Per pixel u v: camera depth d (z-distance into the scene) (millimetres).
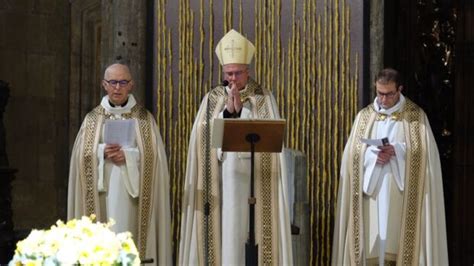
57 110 12773
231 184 8508
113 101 8820
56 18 12789
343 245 8906
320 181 10109
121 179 8617
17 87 12586
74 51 12820
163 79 10234
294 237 9273
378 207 8789
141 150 8695
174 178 10156
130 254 5621
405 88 12516
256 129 7840
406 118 8898
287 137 10172
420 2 12680
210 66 10211
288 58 10188
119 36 10250
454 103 12734
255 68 10211
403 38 12484
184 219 8688
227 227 8492
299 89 10164
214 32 10242
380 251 8781
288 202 8695
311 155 10148
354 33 10117
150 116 8930
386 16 10477
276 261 8594
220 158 8578
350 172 8859
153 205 8727
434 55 12773
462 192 12688
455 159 12719
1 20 12516
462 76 12703
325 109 10125
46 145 12727
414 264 8742
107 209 8641
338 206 8977
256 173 8609
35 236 5625
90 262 5496
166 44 10250
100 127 8758
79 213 8727
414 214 8758
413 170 8766
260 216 8602
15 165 12539
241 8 10242
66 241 5578
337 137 10109
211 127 8578
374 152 8719
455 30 12727
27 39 12656
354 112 10086
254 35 10219
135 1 10250
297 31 10172
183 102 10203
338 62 10125
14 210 12484
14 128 12547
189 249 8648
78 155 8727
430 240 8766
